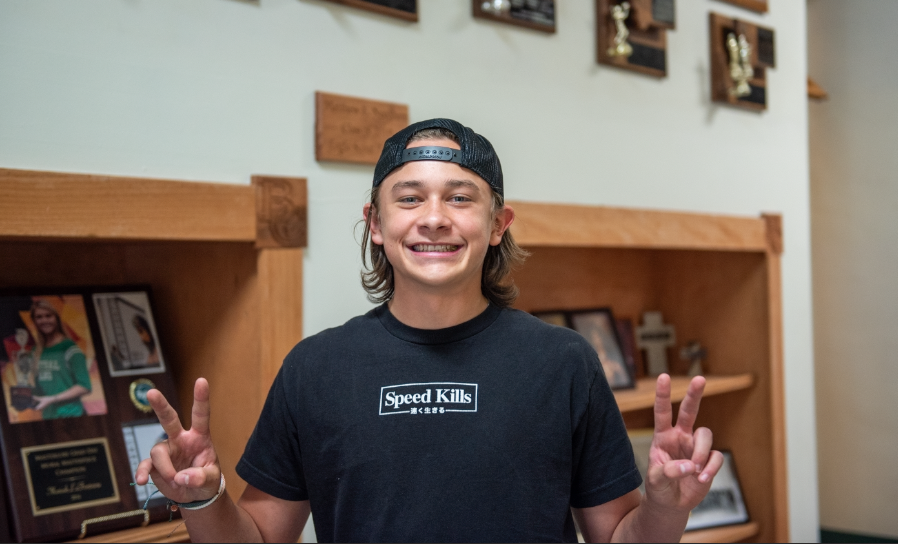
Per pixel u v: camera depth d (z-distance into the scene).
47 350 1.53
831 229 3.10
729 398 2.63
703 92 2.42
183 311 1.75
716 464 0.92
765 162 2.61
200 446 0.97
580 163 2.09
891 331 2.93
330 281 1.63
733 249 2.42
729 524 2.51
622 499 1.08
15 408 1.45
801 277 2.69
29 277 1.64
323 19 1.61
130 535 1.46
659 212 2.22
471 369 1.03
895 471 2.93
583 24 2.11
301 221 1.57
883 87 2.92
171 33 1.41
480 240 1.05
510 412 1.00
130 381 1.62
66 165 1.30
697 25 2.41
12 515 1.39
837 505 3.10
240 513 1.05
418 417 1.00
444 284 1.02
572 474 1.08
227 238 1.46
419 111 1.77
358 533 1.00
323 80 1.61
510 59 1.95
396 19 1.73
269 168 1.54
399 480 0.98
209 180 1.46
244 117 1.50
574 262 2.50
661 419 0.98
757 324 2.56
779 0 2.67
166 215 1.38
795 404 2.63
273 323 1.53
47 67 1.28
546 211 1.96
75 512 1.43
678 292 2.76
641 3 2.17
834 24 3.05
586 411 1.05
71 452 1.48
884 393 2.96
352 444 1.01
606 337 2.43
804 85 2.75
